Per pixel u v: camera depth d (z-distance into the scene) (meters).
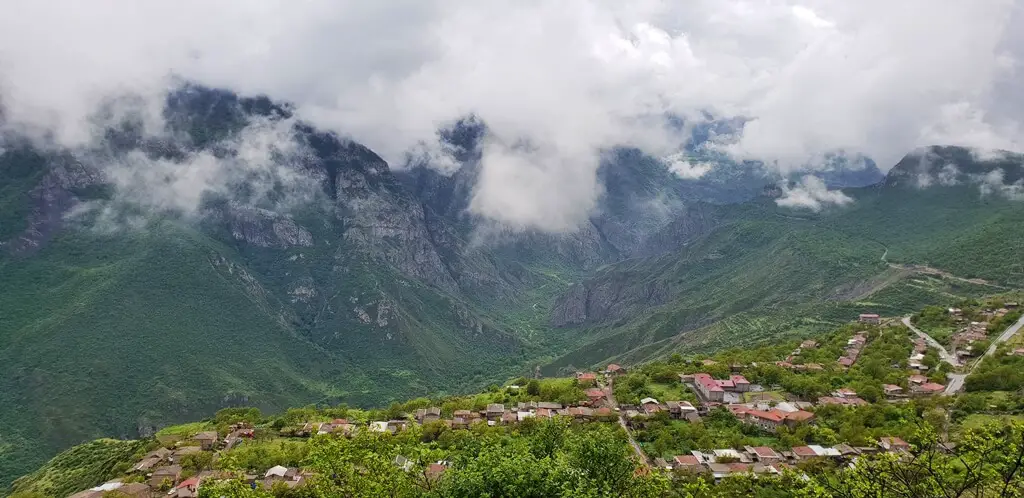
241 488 52.28
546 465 45.53
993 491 33.59
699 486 55.00
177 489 112.88
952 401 121.38
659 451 116.62
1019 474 32.50
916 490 34.56
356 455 50.22
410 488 48.03
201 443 142.38
